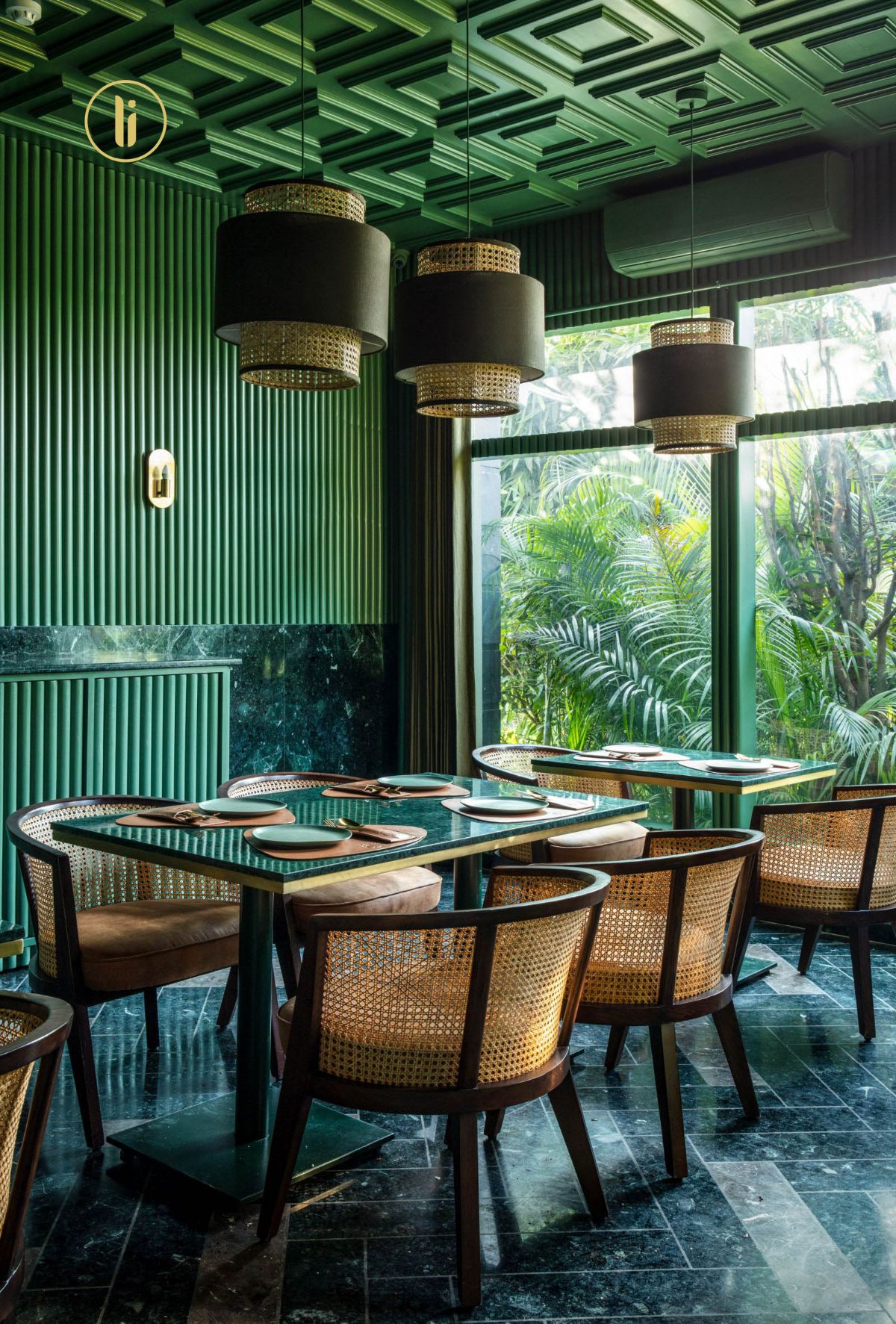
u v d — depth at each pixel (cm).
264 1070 313
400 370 349
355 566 658
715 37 422
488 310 328
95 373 525
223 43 422
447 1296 245
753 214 526
